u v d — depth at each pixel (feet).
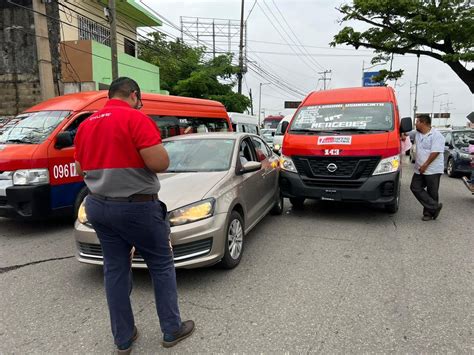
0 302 12.43
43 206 19.51
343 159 20.49
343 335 10.14
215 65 89.76
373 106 22.79
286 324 10.73
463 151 39.42
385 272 14.30
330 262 15.39
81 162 9.03
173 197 13.74
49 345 9.99
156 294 9.64
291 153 22.03
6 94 48.91
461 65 55.67
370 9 54.19
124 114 8.59
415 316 11.09
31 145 19.74
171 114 32.83
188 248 12.92
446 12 51.60
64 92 49.65
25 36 48.06
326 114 23.22
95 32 58.44
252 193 17.67
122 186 8.55
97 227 9.06
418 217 22.57
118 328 9.37
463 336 10.06
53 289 13.34
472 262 15.30
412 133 50.83
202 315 11.30
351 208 24.99
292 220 22.11
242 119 55.26
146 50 88.17
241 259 15.78
